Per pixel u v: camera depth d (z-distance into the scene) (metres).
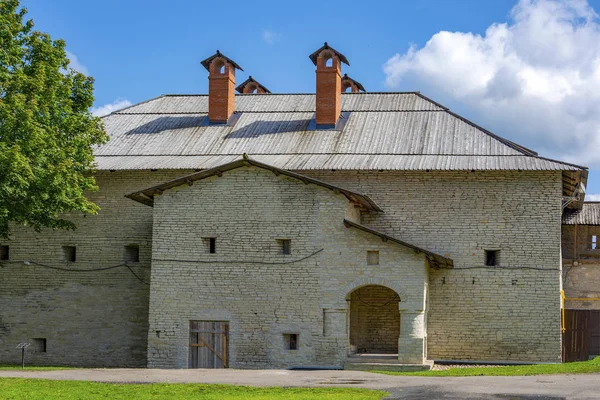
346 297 28.84
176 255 30.03
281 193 29.67
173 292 29.91
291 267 29.33
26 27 29.75
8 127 27.31
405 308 28.42
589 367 26.03
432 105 36.12
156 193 30.41
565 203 35.03
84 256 33.59
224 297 29.61
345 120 35.41
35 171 28.05
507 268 30.62
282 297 29.27
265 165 29.42
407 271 28.58
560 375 24.11
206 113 37.19
